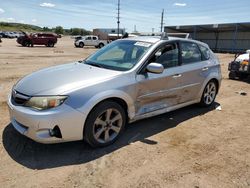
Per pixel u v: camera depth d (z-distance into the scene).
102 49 5.18
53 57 18.16
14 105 3.65
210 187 3.12
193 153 3.90
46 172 3.27
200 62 5.54
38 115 3.34
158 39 4.84
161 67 4.17
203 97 5.84
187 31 47.38
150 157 3.72
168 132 4.61
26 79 4.03
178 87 4.95
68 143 4.00
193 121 5.20
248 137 4.57
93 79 3.79
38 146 3.88
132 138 4.30
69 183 3.08
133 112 4.22
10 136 4.15
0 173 3.21
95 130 3.79
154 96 4.51
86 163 3.50
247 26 36.94
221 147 4.14
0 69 11.09
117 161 3.58
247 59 9.15
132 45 4.78
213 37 46.03
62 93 3.44
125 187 3.05
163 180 3.21
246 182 3.25
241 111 5.98
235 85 8.98
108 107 3.82
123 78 4.01
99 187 3.03
